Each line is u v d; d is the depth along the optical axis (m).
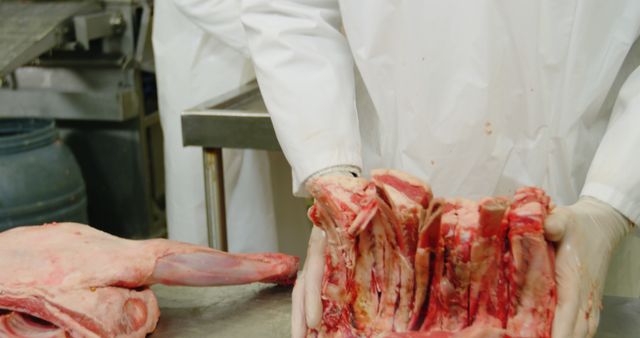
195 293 1.43
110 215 2.94
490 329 1.02
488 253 1.04
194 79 2.23
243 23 1.46
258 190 2.36
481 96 1.40
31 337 1.24
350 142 1.33
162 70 2.26
